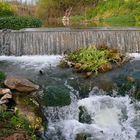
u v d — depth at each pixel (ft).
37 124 31.22
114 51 50.93
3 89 33.65
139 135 34.42
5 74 41.65
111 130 34.22
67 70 45.96
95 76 43.16
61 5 141.69
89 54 47.70
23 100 33.60
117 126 34.76
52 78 42.45
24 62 51.42
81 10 144.66
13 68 47.78
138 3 127.54
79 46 56.34
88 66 44.91
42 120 32.83
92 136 33.27
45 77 42.93
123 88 39.40
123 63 48.78
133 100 37.83
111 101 36.99
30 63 50.75
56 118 35.14
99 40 56.49
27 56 55.36
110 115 35.81
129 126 35.12
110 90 39.19
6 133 28.96
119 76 42.98
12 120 30.35
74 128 33.99
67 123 34.58
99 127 34.30
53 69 46.80
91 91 39.06
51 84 39.88
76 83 40.52
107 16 132.36
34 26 76.89
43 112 34.47
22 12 128.06
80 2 150.51
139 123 35.47
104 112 36.04
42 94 35.81
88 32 56.44
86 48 51.85
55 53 56.18
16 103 33.12
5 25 74.28
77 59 47.83
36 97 35.04
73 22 113.09
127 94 38.99
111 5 135.64
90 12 142.51
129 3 128.36
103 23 101.81
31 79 41.98
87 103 36.35
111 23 100.42
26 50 55.93
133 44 56.85
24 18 79.05
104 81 41.14
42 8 137.80
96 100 36.78
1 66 49.06
